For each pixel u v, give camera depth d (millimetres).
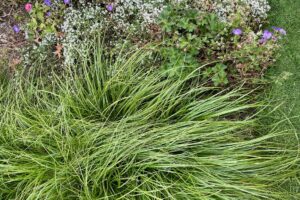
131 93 1915
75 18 2051
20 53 2107
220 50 1996
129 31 2023
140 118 1867
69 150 1820
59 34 2062
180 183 1749
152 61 1993
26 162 1853
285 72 1970
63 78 2070
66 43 2043
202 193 1733
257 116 1992
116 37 2053
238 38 1944
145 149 1771
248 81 1997
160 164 1771
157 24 1984
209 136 1824
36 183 1767
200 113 1893
